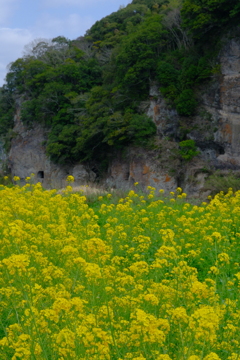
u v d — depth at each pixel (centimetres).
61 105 5044
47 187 5000
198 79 3822
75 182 4519
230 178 2948
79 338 348
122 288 489
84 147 4425
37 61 5784
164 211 1160
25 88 5844
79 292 467
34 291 437
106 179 4372
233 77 3631
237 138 3556
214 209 1172
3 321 450
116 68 4666
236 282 653
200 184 3512
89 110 4450
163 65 4012
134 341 364
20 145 5484
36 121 5394
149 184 3831
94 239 467
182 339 357
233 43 3678
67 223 898
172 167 3750
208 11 3822
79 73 5300
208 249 816
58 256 628
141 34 4262
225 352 389
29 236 642
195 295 488
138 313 348
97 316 386
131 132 3919
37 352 343
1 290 449
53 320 389
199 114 3803
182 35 4472
